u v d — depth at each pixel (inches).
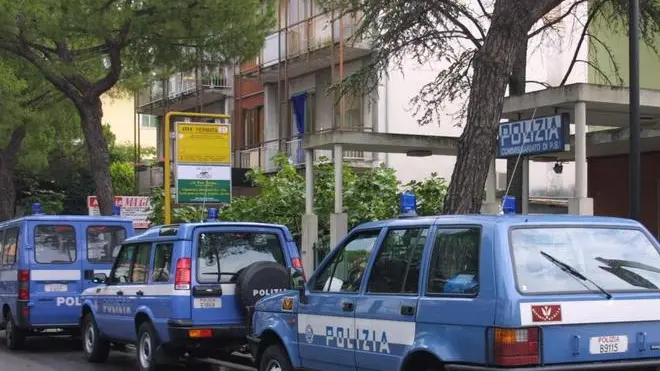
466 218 245.0
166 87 1230.9
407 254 261.1
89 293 482.0
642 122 546.6
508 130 486.9
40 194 1343.5
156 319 393.7
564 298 225.8
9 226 557.6
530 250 232.7
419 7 567.2
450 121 931.3
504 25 370.9
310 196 658.2
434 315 240.2
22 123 757.9
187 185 615.5
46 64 652.7
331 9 648.4
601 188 763.4
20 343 542.0
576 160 450.9
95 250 534.3
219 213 753.0
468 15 589.3
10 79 700.0
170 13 628.7
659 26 572.1
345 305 278.7
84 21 605.0
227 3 641.6
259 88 1116.5
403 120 916.0
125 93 996.6
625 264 243.6
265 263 387.2
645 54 733.9
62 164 1251.2
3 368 462.0
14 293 530.3
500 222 234.8
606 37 706.8
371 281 273.0
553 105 466.6
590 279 234.1
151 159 1589.6
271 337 326.3
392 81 911.0
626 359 231.1
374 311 264.4
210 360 402.6
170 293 382.6
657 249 251.6
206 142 624.1
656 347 235.3
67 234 529.0
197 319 378.0
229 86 1194.0
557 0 377.4
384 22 586.2
